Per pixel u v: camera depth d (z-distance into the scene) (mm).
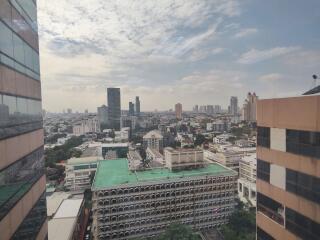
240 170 125875
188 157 79188
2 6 19609
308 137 20250
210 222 75188
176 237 59406
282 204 23297
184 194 72188
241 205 88562
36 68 29297
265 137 25719
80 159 128375
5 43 20172
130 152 139875
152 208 69375
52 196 92812
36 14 29656
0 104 19094
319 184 19234
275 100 24125
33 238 26578
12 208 21016
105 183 67312
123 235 67250
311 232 19984
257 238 27500
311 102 19984
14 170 21688
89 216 89562
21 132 23609
